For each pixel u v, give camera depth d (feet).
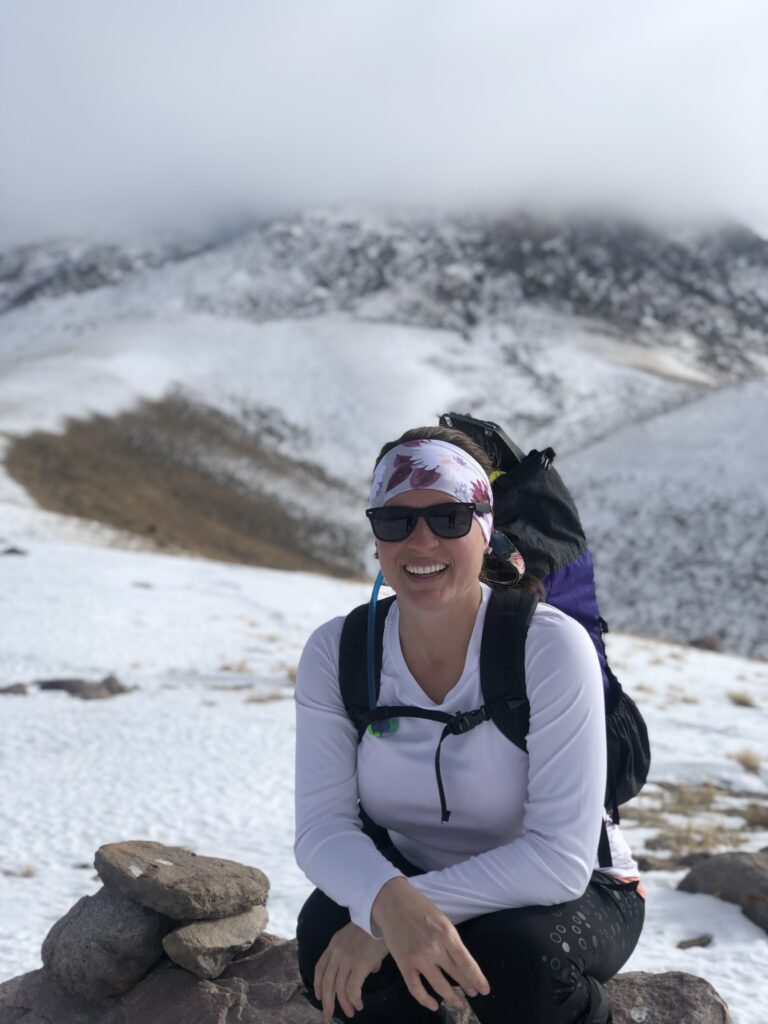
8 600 84.53
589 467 257.55
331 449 422.82
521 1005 7.20
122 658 65.77
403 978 7.71
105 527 173.06
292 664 66.23
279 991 10.64
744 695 61.00
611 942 7.75
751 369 625.82
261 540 274.57
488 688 7.55
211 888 11.28
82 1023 10.78
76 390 369.09
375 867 7.46
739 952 16.87
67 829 28.27
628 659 78.89
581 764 7.47
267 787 34.45
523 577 8.64
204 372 462.19
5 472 237.86
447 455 7.73
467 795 7.74
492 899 7.34
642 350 618.44
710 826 29.76
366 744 7.97
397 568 7.59
